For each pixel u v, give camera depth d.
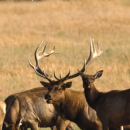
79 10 147.12
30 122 37.47
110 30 114.69
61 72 64.06
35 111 37.56
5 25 122.94
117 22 123.00
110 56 80.62
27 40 99.81
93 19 127.31
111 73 63.47
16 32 111.44
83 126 36.41
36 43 97.12
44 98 37.81
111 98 34.19
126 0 160.75
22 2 171.00
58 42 99.12
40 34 110.19
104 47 93.56
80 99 35.94
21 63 72.69
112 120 34.31
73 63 72.75
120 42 100.38
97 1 158.50
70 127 39.41
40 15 139.62
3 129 34.50
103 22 122.50
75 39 106.19
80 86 55.31
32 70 65.88
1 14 143.25
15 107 37.41
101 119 34.62
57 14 139.75
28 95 38.09
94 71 65.12
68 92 35.50
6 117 37.38
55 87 34.41
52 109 37.69
